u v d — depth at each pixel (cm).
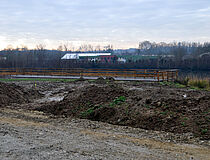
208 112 934
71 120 979
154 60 7062
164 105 1035
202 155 627
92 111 1123
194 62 6122
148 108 1049
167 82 2475
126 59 8094
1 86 1481
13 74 3378
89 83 2464
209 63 5969
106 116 1072
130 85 2197
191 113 945
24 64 5828
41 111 1229
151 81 2608
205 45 8944
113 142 686
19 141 616
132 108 1077
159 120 933
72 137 704
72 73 3269
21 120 903
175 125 887
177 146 694
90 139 700
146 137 775
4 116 952
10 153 524
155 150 641
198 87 2186
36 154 529
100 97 1291
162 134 823
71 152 560
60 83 2522
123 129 874
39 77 3088
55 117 1034
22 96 1587
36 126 820
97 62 6538
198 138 782
